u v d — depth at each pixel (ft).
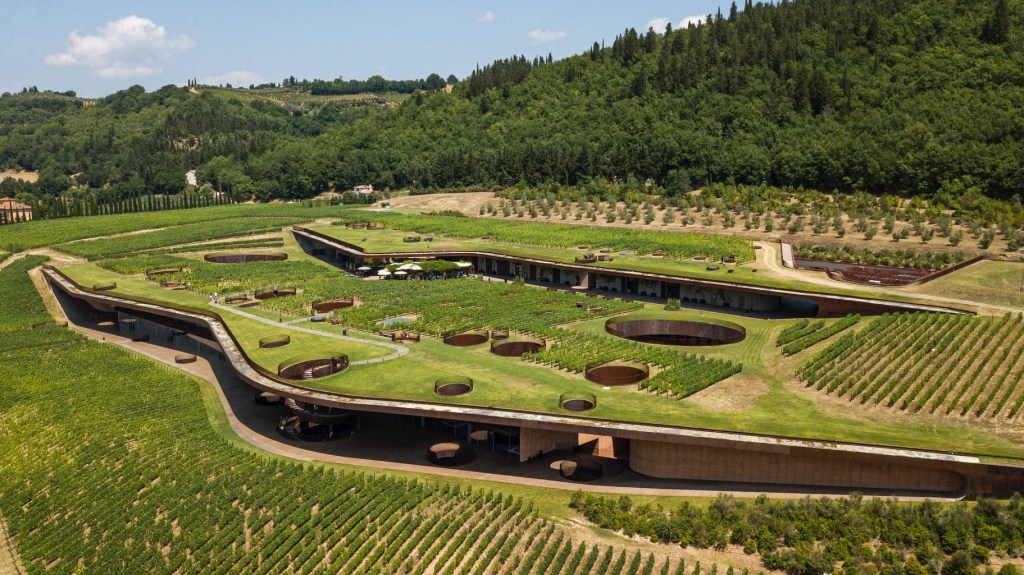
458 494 243.40
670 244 570.87
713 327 390.83
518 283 524.11
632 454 266.98
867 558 197.06
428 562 206.80
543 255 547.90
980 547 195.62
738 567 198.80
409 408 270.87
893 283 447.42
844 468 238.07
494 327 388.16
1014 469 219.20
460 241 640.17
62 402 344.28
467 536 219.41
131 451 291.79
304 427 316.19
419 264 554.46
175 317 434.71
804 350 337.31
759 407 270.26
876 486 236.43
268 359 327.47
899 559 196.13
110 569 220.43
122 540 233.96
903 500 226.58
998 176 612.70
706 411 265.54
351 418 311.47
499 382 297.74
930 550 195.93
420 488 248.52
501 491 249.34
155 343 457.68
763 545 203.62
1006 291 395.14
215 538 228.22
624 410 266.36
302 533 225.35
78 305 547.08
